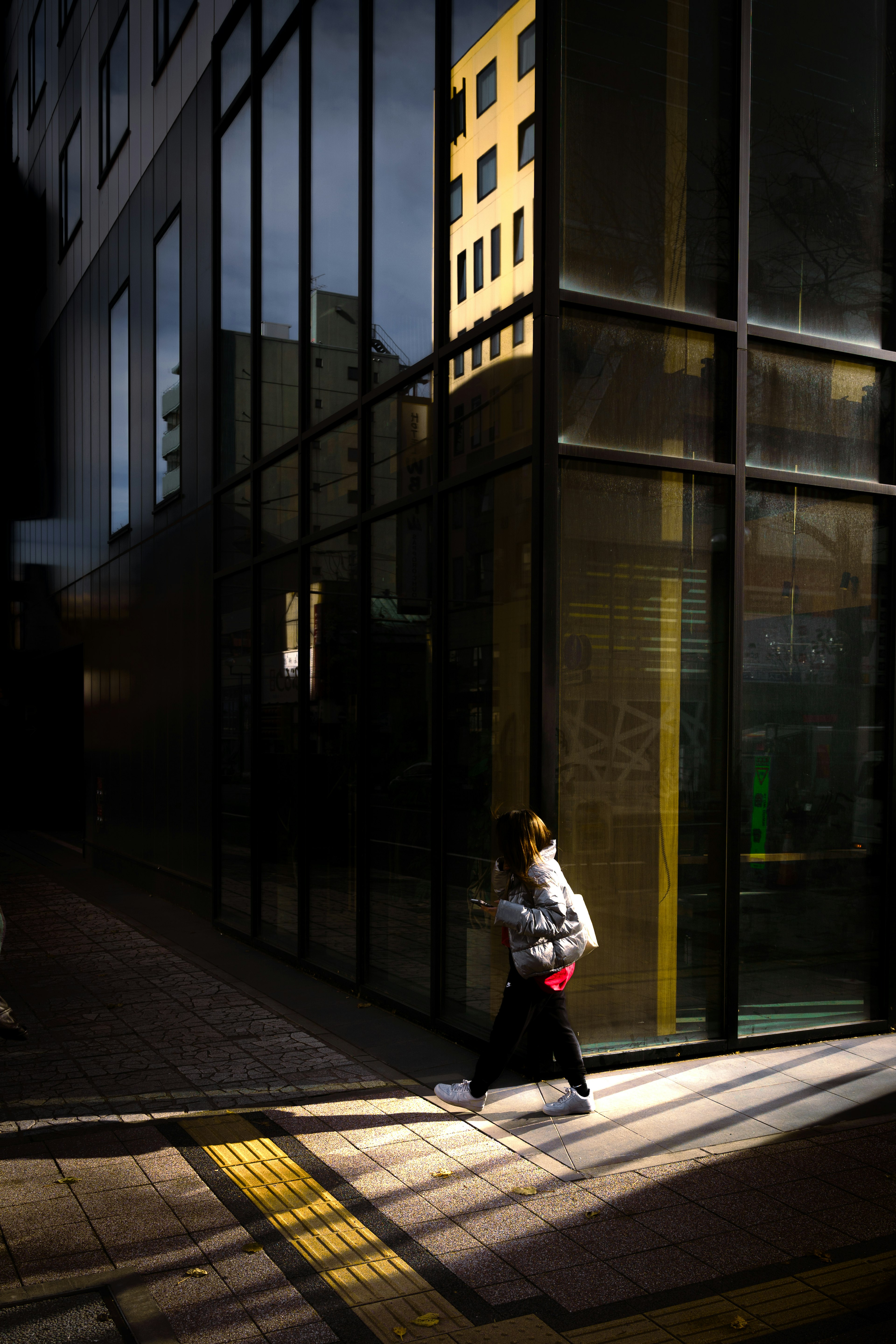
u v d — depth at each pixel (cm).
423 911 726
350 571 851
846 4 727
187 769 1253
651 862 635
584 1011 615
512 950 536
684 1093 576
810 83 711
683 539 652
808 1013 693
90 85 1714
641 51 640
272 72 1021
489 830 650
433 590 715
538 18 603
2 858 1794
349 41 862
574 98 613
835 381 716
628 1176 468
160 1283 376
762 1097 570
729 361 669
